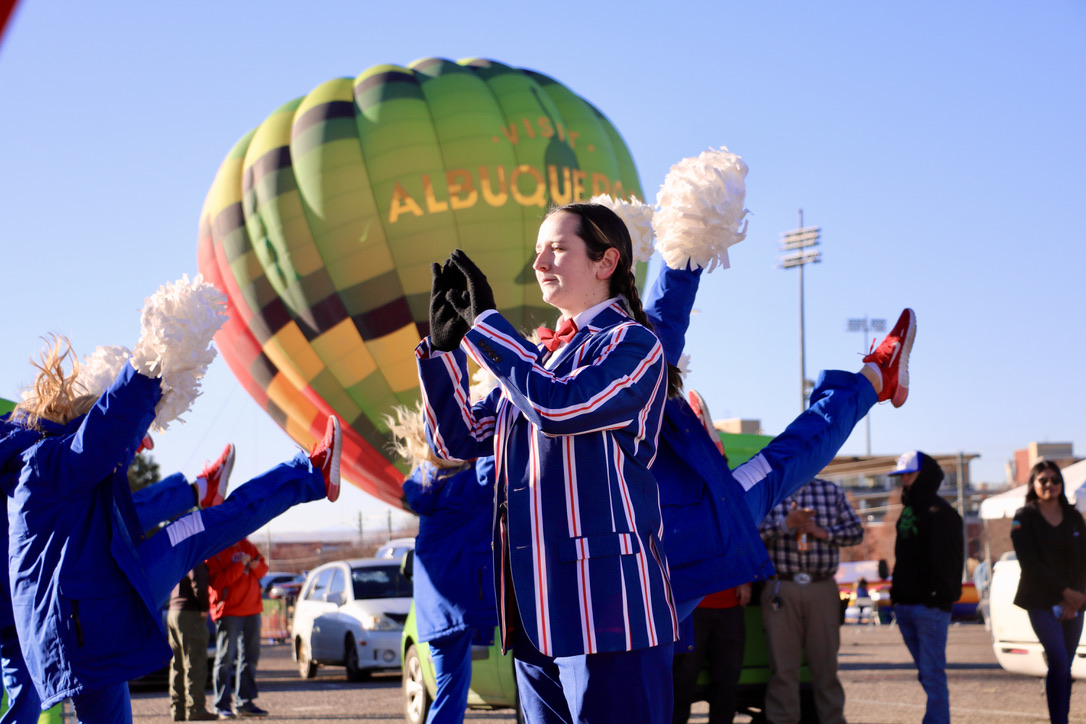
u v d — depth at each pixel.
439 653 5.34
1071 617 6.06
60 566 3.60
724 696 6.14
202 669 9.05
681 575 3.22
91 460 3.57
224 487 5.80
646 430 2.32
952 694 8.95
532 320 17.41
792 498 6.35
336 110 17.97
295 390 18.44
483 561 5.28
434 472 5.40
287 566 61.75
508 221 17.45
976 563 29.50
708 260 3.41
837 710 6.26
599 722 2.19
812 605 6.22
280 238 17.59
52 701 3.61
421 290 17.38
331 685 12.79
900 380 4.22
